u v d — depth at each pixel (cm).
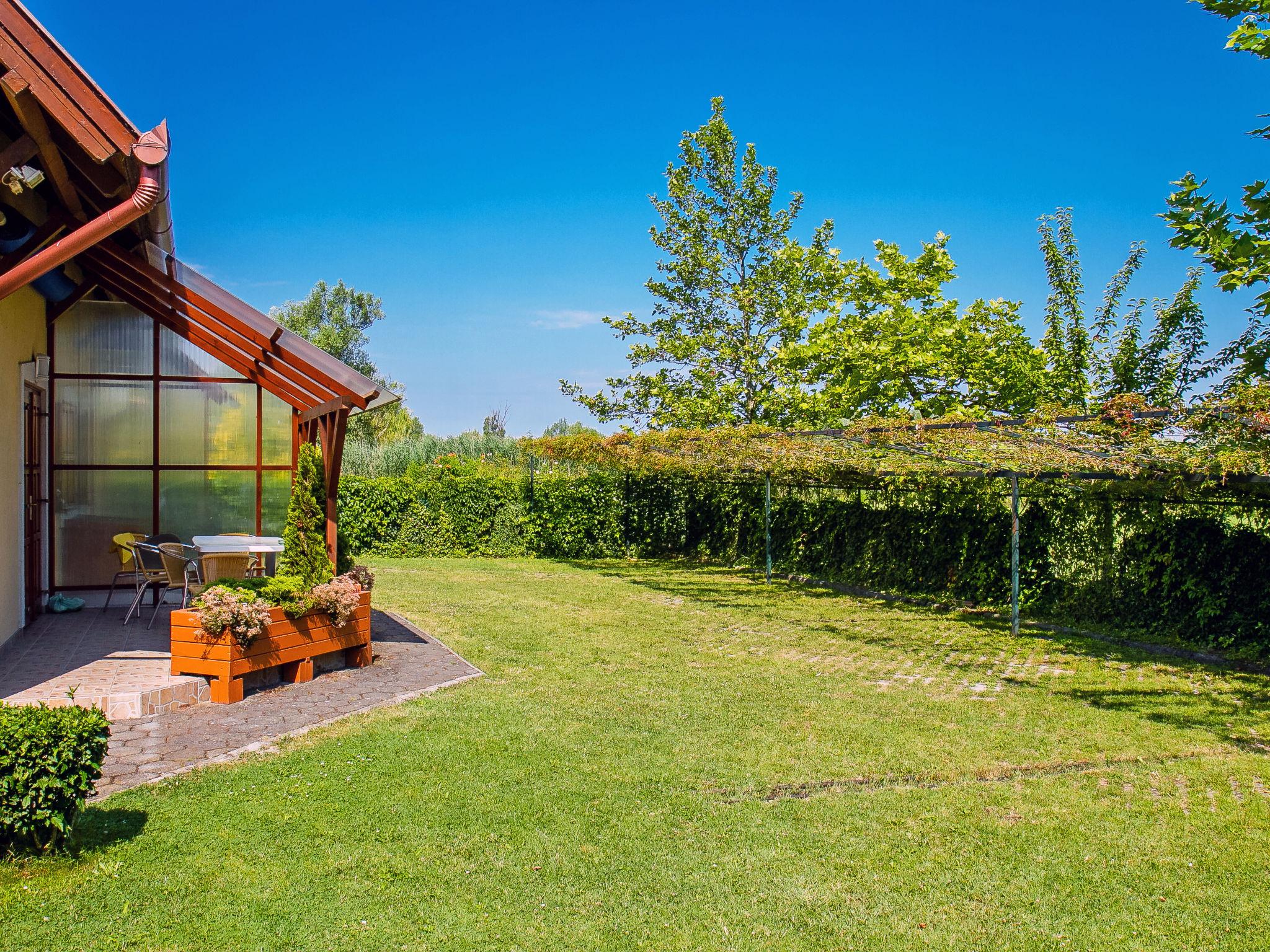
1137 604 1035
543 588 1439
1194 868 419
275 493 1153
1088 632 1058
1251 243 903
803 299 2098
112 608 1034
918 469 1148
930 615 1198
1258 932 360
